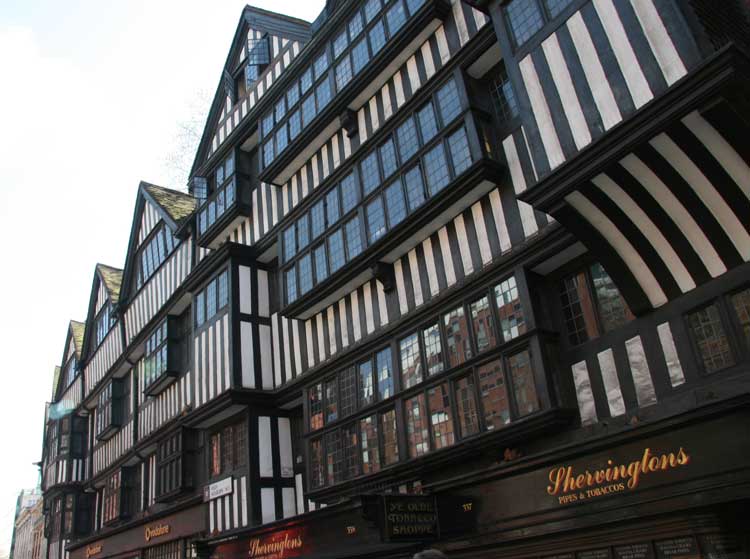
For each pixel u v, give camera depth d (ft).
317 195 39.17
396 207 32.45
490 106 29.81
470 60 29.73
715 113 17.79
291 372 40.78
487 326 27.55
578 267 25.86
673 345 21.91
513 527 24.26
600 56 21.25
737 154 18.79
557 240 25.16
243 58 51.52
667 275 21.99
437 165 30.37
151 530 53.21
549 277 26.78
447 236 30.50
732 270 20.44
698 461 19.11
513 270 26.73
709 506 19.33
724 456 18.56
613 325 24.30
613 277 22.68
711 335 20.99
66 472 77.41
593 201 21.26
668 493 19.65
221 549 40.47
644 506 20.36
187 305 54.08
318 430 35.96
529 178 27.09
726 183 19.44
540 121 22.90
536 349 25.00
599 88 21.12
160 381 54.08
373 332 34.12
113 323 71.51
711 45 18.40
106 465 68.74
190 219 54.24
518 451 25.66
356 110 37.50
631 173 20.26
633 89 20.10
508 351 26.04
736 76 17.02
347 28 38.60
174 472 48.78
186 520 47.29
